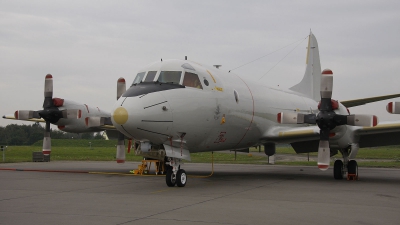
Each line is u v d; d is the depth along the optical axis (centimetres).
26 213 851
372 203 999
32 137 11081
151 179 1606
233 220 784
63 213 850
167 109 1265
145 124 1223
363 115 1427
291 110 2014
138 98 1247
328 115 1452
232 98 1536
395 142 1755
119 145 1631
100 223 754
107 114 2048
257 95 1741
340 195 1145
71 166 2448
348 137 1588
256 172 2092
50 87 1827
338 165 1658
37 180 1554
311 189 1291
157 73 1368
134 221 771
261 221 776
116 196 1105
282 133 1723
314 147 1916
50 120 1827
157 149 1421
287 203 990
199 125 1372
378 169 2483
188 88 1358
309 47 2641
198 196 1108
